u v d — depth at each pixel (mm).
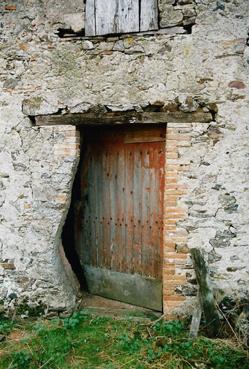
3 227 4633
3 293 4680
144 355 3746
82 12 4355
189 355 3678
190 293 4293
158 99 4223
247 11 3992
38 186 4535
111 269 5059
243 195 4133
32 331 4270
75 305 4758
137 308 4832
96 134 4992
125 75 4289
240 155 4105
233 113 4090
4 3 4477
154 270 4688
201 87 4125
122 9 4250
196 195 4199
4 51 4523
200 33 4086
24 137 4539
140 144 4648
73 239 5379
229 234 4180
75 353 3852
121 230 4910
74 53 4383
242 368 3518
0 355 3852
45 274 4594
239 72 4051
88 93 4379
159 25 4199
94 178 5086
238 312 4160
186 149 4180
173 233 4266
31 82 4500
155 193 4582
